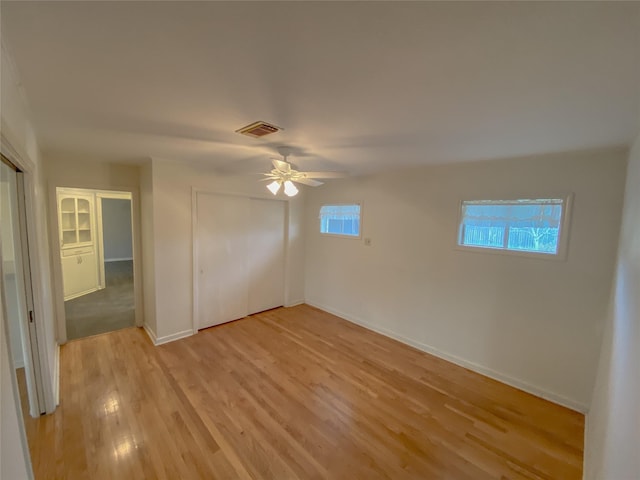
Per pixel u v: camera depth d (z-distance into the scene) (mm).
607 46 1037
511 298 2922
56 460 1910
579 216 2521
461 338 3299
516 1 842
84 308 4801
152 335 3738
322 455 2027
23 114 1691
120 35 1055
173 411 2412
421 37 1033
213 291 4145
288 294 5098
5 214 2029
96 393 2615
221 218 4148
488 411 2533
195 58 1209
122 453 1983
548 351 2721
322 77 1350
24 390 2240
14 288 2133
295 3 872
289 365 3209
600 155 2408
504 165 2908
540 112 1677
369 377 3018
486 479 1876
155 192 3432
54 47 1132
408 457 2031
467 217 3230
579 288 2545
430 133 2131
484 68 1233
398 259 3854
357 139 2326
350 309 4523
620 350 1513
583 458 2055
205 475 1848
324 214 4859
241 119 1921
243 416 2385
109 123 2031
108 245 9219
